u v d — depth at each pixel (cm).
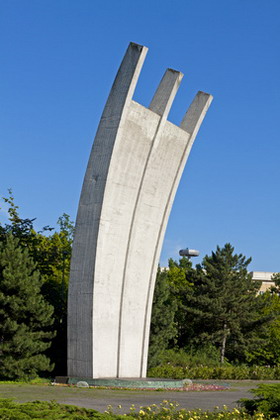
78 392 2073
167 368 3562
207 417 1360
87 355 2545
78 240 2642
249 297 5434
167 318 3894
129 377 2759
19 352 2662
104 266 2630
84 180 2670
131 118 2659
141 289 2889
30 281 2773
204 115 3086
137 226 2822
